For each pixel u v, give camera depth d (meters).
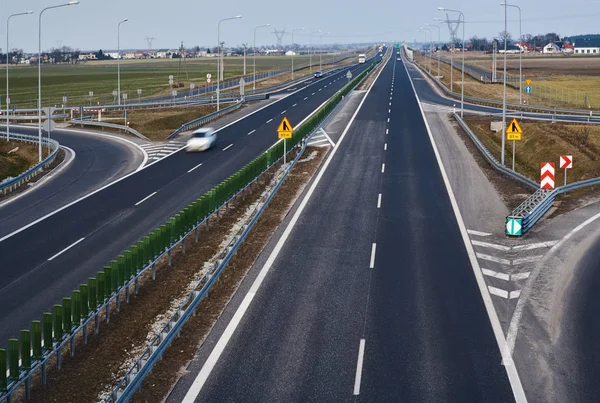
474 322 17.42
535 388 13.86
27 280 20.91
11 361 13.07
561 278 20.94
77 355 15.59
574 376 14.41
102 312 18.27
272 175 38.12
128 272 18.86
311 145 47.88
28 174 39.56
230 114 69.56
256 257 23.00
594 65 165.12
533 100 88.38
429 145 47.44
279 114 68.06
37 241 25.42
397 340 16.25
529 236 25.81
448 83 105.88
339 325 17.17
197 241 25.22
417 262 22.48
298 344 15.98
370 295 19.38
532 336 16.55
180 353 15.45
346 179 36.50
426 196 32.38
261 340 16.20
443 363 15.01
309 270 21.62
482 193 33.09
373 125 57.16
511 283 20.50
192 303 17.42
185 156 45.47
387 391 13.69
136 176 38.69
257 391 13.66
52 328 15.75
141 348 15.92
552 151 50.53
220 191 28.62
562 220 28.23
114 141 55.41
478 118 65.44
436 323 17.33
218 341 16.12
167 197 32.66
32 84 125.69
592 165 45.19
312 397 13.41
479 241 25.03
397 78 116.06
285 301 18.88
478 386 13.93
